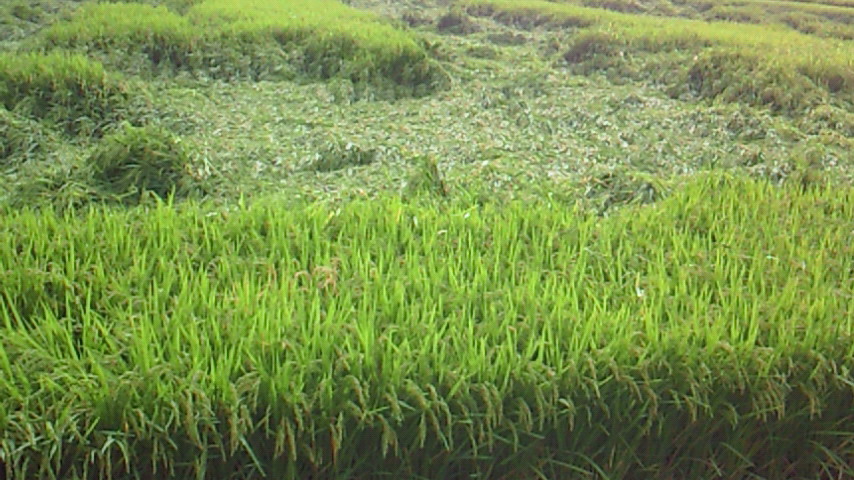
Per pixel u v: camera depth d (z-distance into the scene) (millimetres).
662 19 13383
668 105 7656
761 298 3377
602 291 3447
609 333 3029
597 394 2787
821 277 3613
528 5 13453
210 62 8125
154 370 2559
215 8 10219
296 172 5473
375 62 8000
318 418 2639
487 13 13562
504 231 3959
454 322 3000
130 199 4605
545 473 2873
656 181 5055
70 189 4453
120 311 3008
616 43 9789
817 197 4836
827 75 8227
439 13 13773
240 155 5609
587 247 3873
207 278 3332
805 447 3105
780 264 3787
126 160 4754
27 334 2822
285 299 3010
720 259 3727
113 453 2521
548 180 5309
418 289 3283
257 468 2629
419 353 2809
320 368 2732
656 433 2961
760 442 3051
